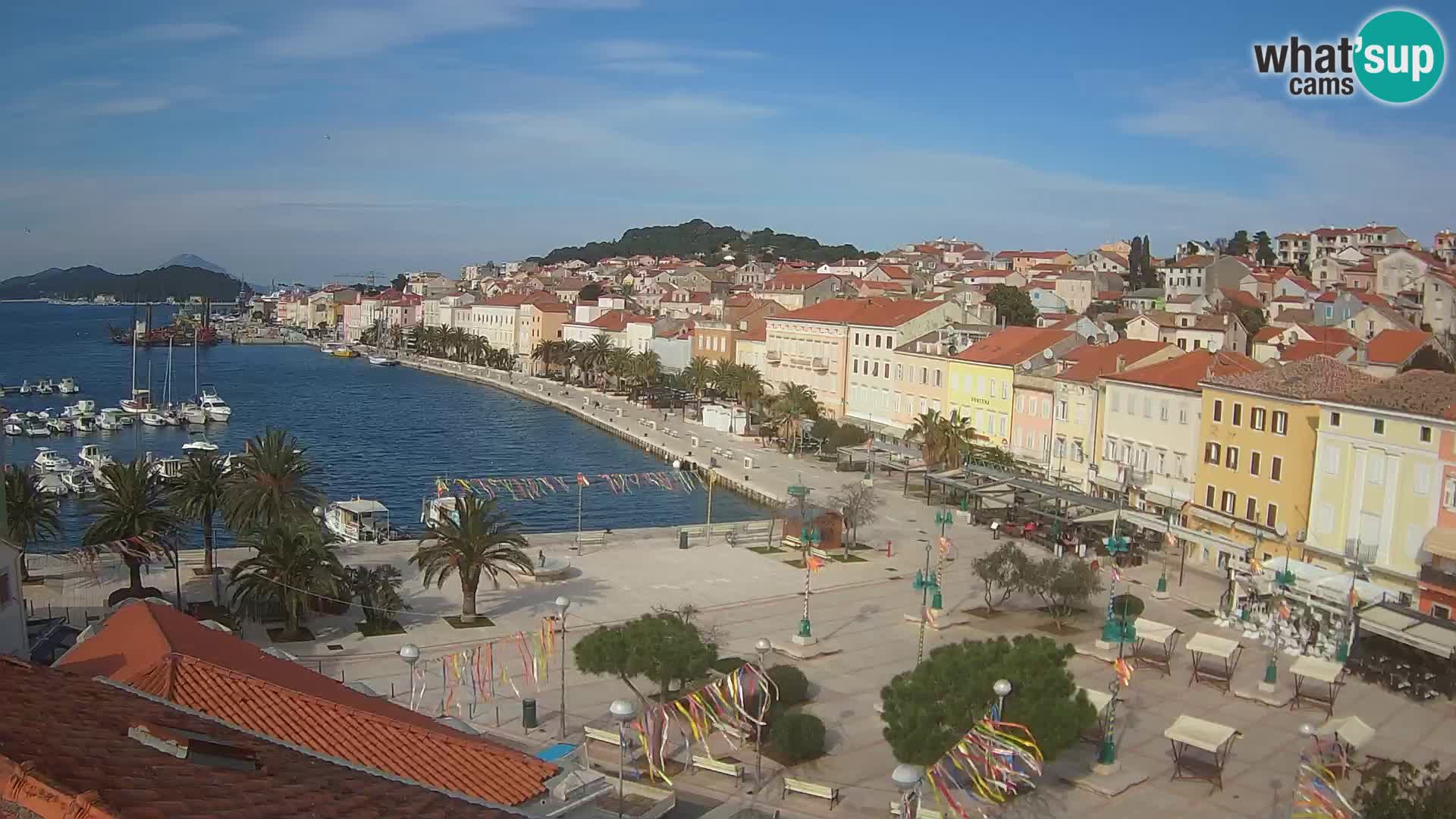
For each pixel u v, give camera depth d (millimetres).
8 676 18078
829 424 131625
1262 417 75188
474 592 61938
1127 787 40562
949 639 59844
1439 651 51031
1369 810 30484
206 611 60406
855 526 83500
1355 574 62719
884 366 134750
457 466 131750
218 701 24688
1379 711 49656
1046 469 102938
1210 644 51719
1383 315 154125
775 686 45062
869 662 55844
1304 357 105688
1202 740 40344
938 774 30969
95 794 10945
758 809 38031
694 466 128125
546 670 52594
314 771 16922
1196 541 73562
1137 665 55375
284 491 65812
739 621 63156
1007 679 35750
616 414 170000
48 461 121438
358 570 62906
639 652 40719
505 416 180375
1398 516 63562
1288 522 72000
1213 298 193750
